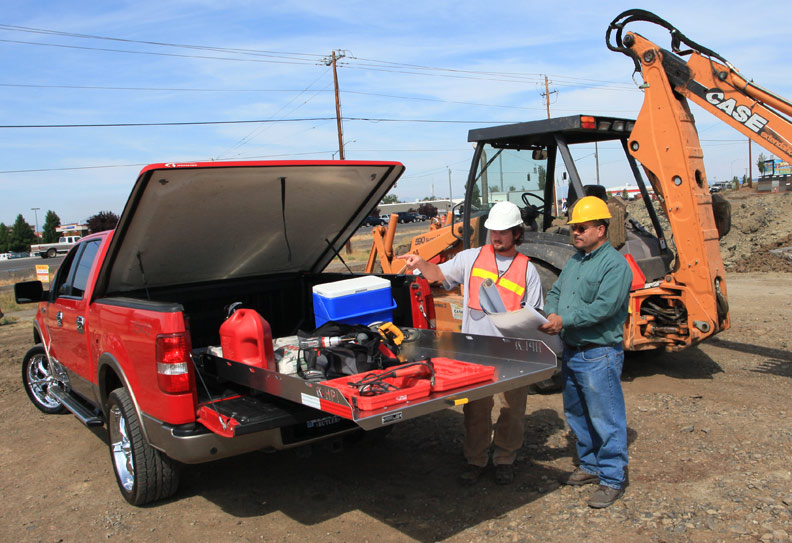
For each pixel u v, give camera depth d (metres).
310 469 4.63
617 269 3.59
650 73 6.18
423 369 3.21
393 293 4.84
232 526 3.79
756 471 4.06
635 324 6.18
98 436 5.62
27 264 46.09
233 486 4.38
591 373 3.72
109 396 4.18
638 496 3.83
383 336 4.20
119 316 4.05
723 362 6.89
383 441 5.11
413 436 5.20
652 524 3.48
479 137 7.12
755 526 3.37
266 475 4.55
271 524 3.80
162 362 3.56
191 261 4.83
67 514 4.05
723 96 5.94
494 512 3.79
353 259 26.83
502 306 3.69
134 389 3.88
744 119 5.87
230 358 3.75
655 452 4.52
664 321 6.27
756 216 17.28
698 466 4.21
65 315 5.15
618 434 3.72
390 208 104.12
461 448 4.87
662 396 5.80
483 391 3.23
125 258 4.43
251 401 3.67
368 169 4.57
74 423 6.03
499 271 4.02
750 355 7.12
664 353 7.43
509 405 4.09
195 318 5.03
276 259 5.43
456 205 7.92
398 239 39.00
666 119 6.09
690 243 5.98
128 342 3.91
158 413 3.65
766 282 12.70
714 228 6.12
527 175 7.49
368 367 3.84
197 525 3.82
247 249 5.06
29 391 6.44
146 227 4.16
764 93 5.71
